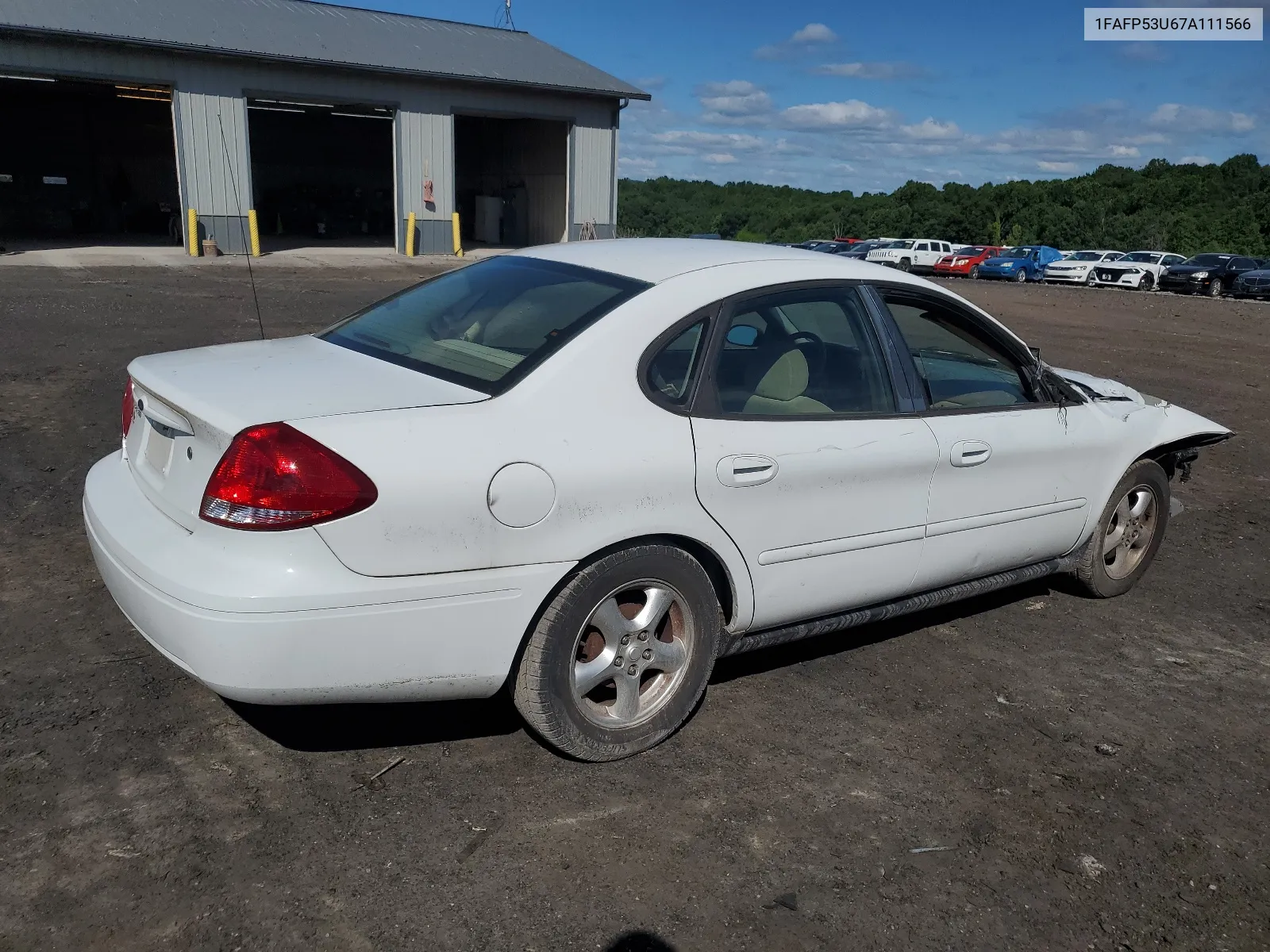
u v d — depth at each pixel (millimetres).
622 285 3385
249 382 2992
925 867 2840
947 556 4027
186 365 3211
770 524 3396
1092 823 3107
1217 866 2943
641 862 2768
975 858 2895
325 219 35938
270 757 3156
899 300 3943
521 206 34531
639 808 3018
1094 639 4543
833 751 3426
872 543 3717
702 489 3184
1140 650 4461
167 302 14414
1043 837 3023
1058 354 13930
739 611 3438
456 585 2785
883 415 3750
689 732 3490
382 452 2678
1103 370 12641
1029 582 5238
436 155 27844
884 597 3900
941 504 3924
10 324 11148
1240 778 3434
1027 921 2650
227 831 2775
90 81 22766
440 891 2596
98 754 3090
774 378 3486
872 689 3924
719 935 2510
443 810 2939
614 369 3098
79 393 7766
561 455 2906
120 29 22562
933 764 3391
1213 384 12062
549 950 2416
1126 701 3953
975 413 4066
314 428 2666
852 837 2951
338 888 2582
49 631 3869
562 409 2973
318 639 2633
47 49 21703
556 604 2992
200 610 2592
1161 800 3268
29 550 4660
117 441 6516
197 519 2725
